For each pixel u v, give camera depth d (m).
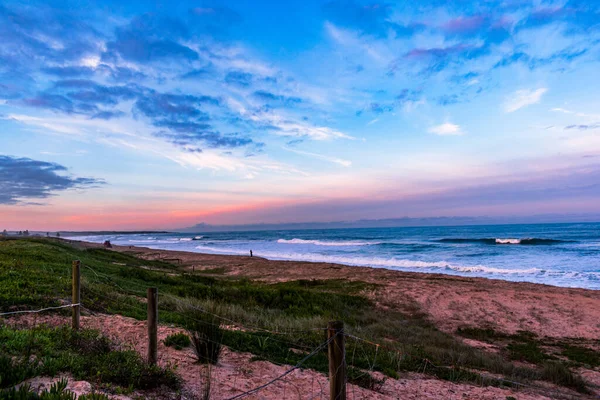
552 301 19.92
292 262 41.66
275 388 5.88
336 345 3.92
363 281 26.72
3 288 9.33
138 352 6.16
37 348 5.60
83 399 3.75
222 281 25.59
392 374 7.68
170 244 101.44
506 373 9.50
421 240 85.50
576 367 11.06
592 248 55.72
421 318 16.95
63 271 14.38
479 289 23.22
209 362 6.52
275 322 11.61
